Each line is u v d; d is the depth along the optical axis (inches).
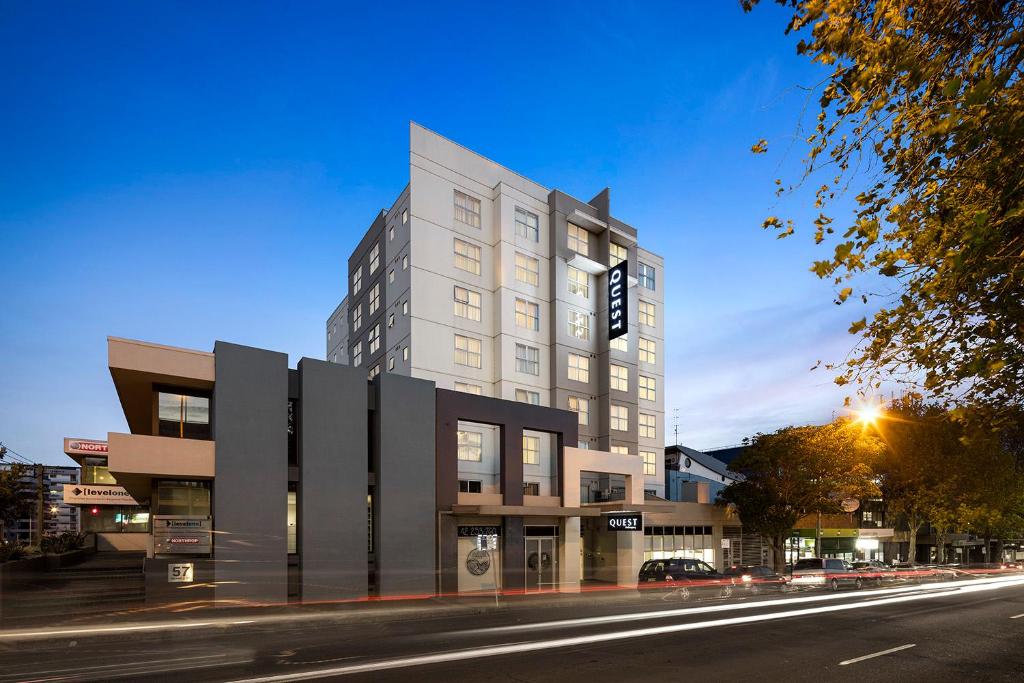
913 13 233.5
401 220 1492.4
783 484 1483.8
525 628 674.2
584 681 418.9
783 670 466.6
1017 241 219.5
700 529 1605.6
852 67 228.2
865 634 646.5
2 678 411.2
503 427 1162.6
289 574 875.4
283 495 876.0
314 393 928.3
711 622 725.3
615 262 1748.3
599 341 1675.7
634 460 1376.7
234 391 852.6
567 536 1210.0
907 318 237.6
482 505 1032.8
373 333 1620.3
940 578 1743.4
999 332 240.7
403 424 1016.9
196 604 779.4
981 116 197.9
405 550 986.7
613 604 985.5
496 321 1517.0
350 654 502.0
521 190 1615.4
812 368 263.0
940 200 236.7
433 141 1489.9
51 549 1440.7
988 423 293.4
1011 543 2965.1
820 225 251.9
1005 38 211.8
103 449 1851.6
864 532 2025.1
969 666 494.3
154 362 802.8
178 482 834.8
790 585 1261.1
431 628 674.8
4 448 1665.8
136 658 483.2
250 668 441.4
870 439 1477.6
